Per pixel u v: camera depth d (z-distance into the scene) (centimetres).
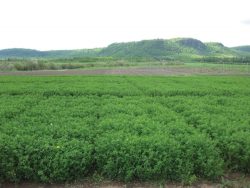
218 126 1012
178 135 893
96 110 1282
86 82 2573
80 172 771
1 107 1302
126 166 763
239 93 1972
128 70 5938
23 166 746
